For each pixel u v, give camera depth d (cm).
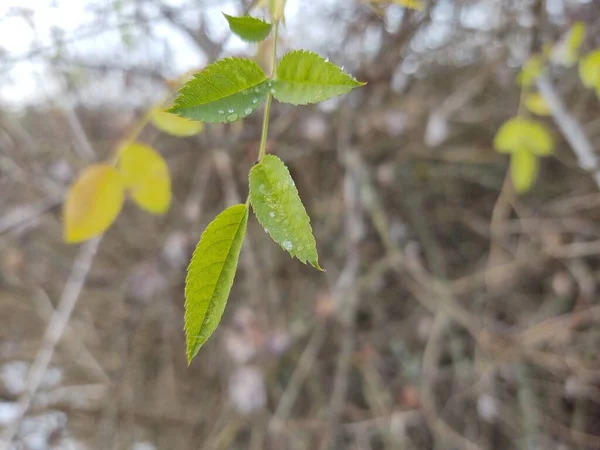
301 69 10
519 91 39
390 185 40
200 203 38
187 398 40
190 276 10
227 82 10
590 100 39
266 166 10
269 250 39
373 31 34
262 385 34
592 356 36
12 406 33
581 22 25
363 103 36
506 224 40
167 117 20
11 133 36
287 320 38
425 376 35
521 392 36
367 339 38
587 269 39
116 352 41
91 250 30
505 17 30
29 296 41
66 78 35
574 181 41
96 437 38
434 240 43
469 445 34
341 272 37
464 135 42
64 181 34
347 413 36
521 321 39
